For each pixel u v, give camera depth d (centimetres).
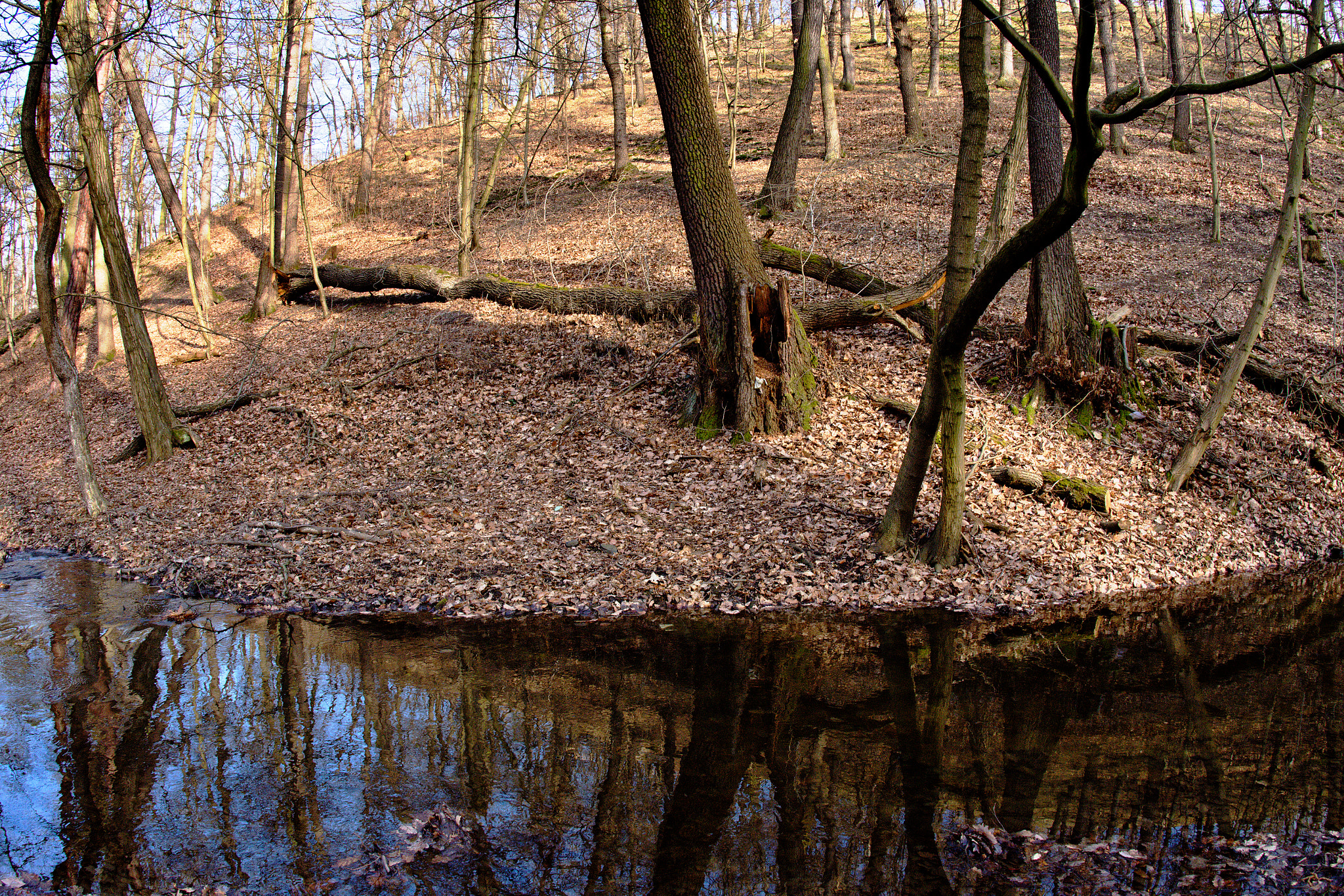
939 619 760
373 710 582
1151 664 665
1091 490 966
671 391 1216
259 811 452
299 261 2331
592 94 4028
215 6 1559
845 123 2912
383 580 859
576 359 1356
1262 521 1006
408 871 396
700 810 451
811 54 1898
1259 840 411
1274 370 1206
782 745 527
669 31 1017
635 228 2009
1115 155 2409
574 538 911
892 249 1667
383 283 1794
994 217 1178
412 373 1425
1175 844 410
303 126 1839
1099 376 1104
